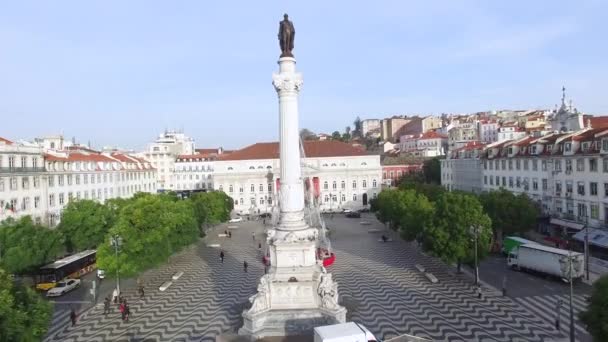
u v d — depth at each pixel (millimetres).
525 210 64000
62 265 56625
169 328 40375
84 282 58875
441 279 54375
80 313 45406
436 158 147500
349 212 130500
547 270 51281
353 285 53062
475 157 103250
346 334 24062
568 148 66812
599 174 60625
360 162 148250
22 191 69500
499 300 45031
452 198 53250
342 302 46000
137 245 49469
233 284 55656
